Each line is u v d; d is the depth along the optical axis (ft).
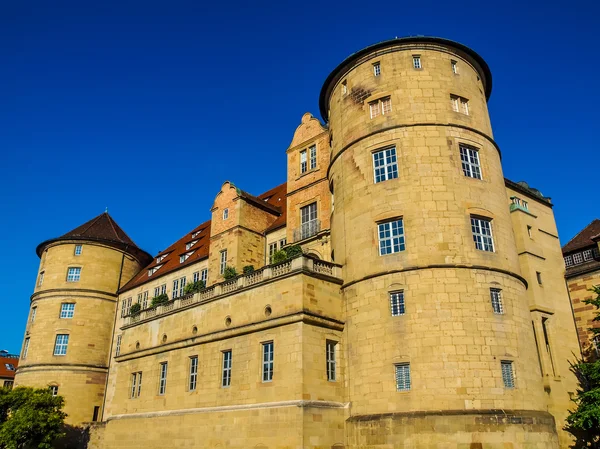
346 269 103.14
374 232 99.35
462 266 92.07
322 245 121.19
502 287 93.56
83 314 191.72
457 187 98.17
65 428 174.81
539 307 115.24
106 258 202.59
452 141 101.91
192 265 166.91
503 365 88.12
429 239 93.97
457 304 89.61
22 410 144.66
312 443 87.45
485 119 110.73
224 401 104.68
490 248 97.04
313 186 129.08
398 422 84.43
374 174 103.81
